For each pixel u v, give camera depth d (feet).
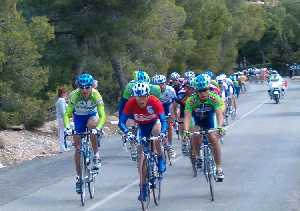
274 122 77.10
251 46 322.55
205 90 32.71
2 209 31.12
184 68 146.00
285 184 34.76
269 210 28.32
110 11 97.14
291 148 51.21
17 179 41.45
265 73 242.17
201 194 32.83
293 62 317.83
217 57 172.76
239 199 31.09
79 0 94.99
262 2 351.87
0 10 68.80
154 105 30.37
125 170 43.06
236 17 208.74
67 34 100.01
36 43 75.10
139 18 99.04
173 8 117.08
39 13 97.35
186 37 142.82
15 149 57.36
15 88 69.10
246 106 112.57
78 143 32.07
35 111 69.67
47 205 31.78
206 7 168.04
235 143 56.44
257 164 42.83
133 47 106.22
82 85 32.71
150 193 32.42
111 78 109.70
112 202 31.89
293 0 338.95
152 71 109.60
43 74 71.72
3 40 66.49
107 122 82.33
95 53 99.50
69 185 37.88
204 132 32.68
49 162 49.98
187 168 42.34
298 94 148.77
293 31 321.11
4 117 66.85
